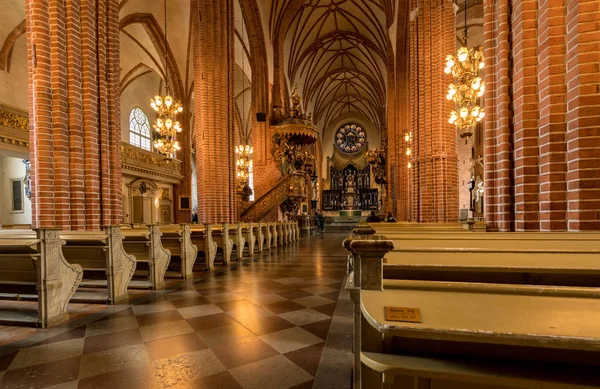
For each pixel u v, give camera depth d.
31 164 6.14
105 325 4.06
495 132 5.09
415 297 1.28
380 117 38.28
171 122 12.42
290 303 5.03
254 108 20.23
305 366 2.96
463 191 20.22
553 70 3.93
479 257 2.13
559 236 3.00
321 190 42.56
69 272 4.38
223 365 2.99
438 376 1.02
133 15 16.88
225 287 6.12
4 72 15.09
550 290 1.29
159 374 2.82
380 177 27.91
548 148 3.95
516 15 4.39
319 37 28.28
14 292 4.23
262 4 19.81
